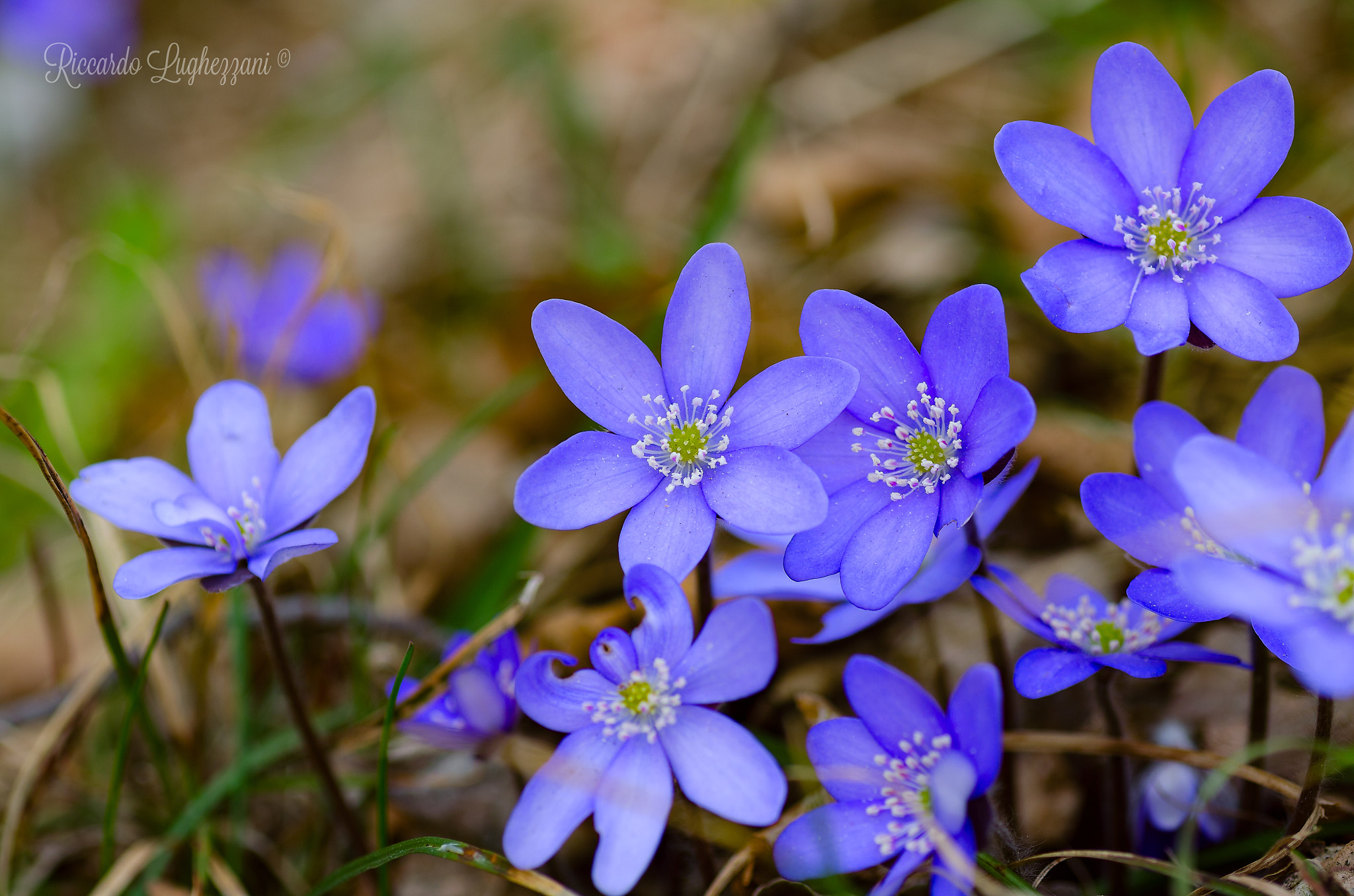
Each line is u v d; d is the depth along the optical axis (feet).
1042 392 1.05
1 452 1.15
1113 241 0.82
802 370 0.81
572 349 0.82
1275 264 0.81
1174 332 0.81
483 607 0.98
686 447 0.81
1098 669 0.79
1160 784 0.85
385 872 0.83
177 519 0.81
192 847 0.91
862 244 1.19
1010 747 0.84
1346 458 0.76
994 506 0.84
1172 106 0.83
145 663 0.85
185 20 1.86
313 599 0.98
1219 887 0.78
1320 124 1.09
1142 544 0.79
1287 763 0.87
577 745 0.79
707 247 0.82
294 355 1.18
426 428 1.21
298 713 0.85
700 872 0.84
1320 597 0.75
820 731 0.79
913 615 0.95
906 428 0.81
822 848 0.78
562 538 1.03
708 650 0.79
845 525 0.81
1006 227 1.18
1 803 0.95
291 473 0.83
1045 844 0.87
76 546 1.07
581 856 0.91
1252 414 0.80
